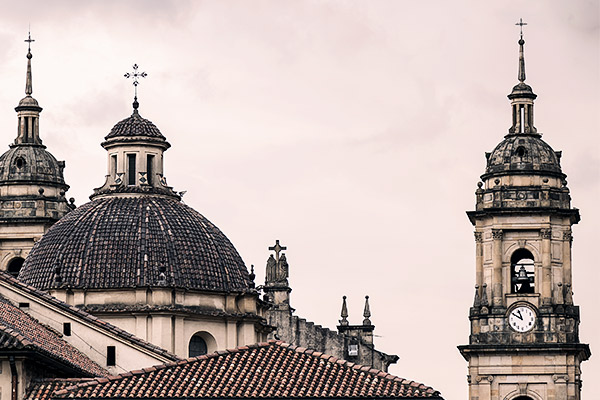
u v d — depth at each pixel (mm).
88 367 155625
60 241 191125
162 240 190125
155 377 139625
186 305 188000
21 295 165500
